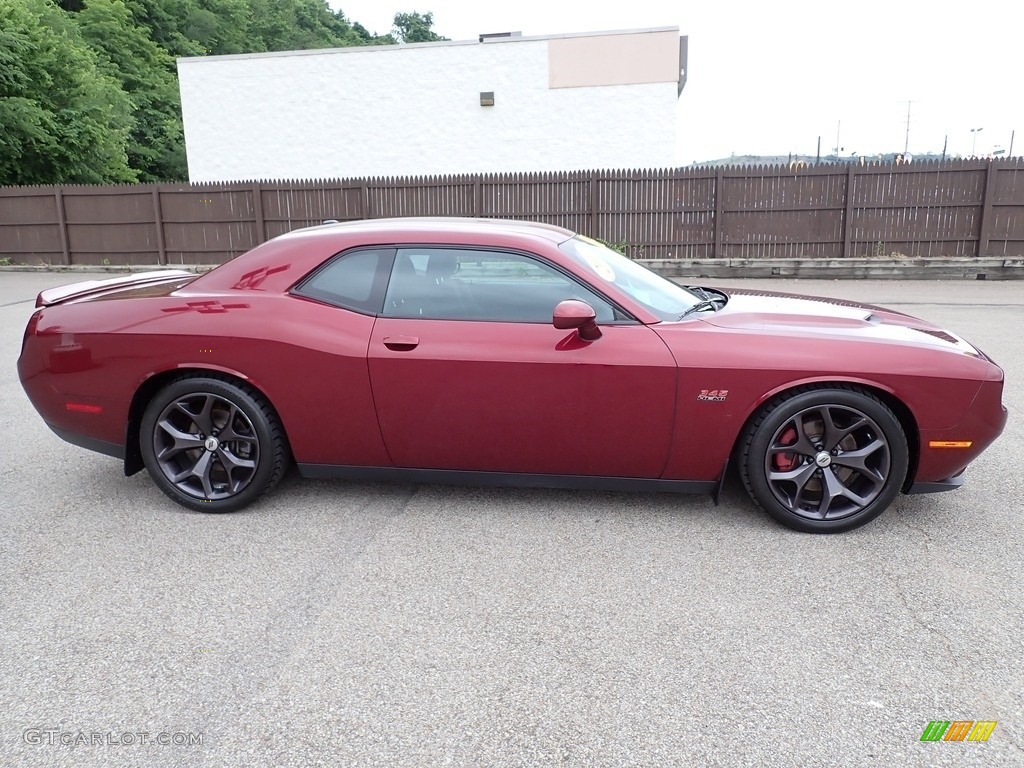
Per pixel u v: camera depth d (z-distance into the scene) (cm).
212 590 296
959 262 1289
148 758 205
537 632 265
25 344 379
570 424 337
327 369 344
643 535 342
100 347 360
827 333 335
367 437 353
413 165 1994
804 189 1332
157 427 365
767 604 282
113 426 368
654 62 1852
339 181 1470
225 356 350
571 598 288
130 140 3569
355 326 346
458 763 202
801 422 330
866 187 1316
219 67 1980
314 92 1975
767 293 446
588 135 1919
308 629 268
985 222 1294
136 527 356
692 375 325
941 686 233
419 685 236
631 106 1886
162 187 1534
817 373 321
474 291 346
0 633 267
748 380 323
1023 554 321
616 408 332
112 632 267
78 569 314
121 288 415
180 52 4594
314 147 2009
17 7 2272
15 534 348
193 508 371
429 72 1928
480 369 334
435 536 343
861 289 1195
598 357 328
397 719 220
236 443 366
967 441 326
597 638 261
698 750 206
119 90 2828
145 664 248
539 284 341
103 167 2483
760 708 224
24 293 1252
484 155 1964
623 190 1380
